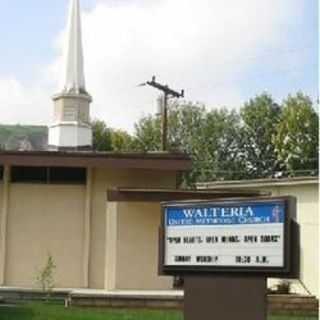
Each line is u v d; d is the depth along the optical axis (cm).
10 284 2633
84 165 2569
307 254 2845
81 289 2536
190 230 1352
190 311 1335
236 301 1297
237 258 1298
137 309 2102
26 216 2667
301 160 6556
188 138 7506
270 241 1269
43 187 2677
